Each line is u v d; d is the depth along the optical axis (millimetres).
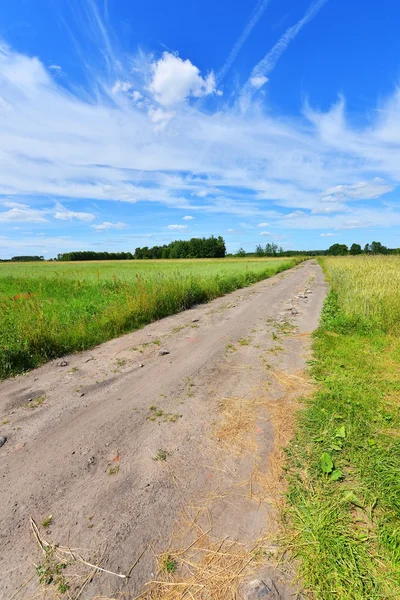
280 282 18172
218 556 1783
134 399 3754
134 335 6703
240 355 5211
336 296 11117
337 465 2453
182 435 2973
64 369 4816
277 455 2619
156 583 1651
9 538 1929
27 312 6191
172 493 2256
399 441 2658
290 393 3754
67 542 1894
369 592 1551
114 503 2176
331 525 1913
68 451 2777
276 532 1914
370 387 3730
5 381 4398
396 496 2066
